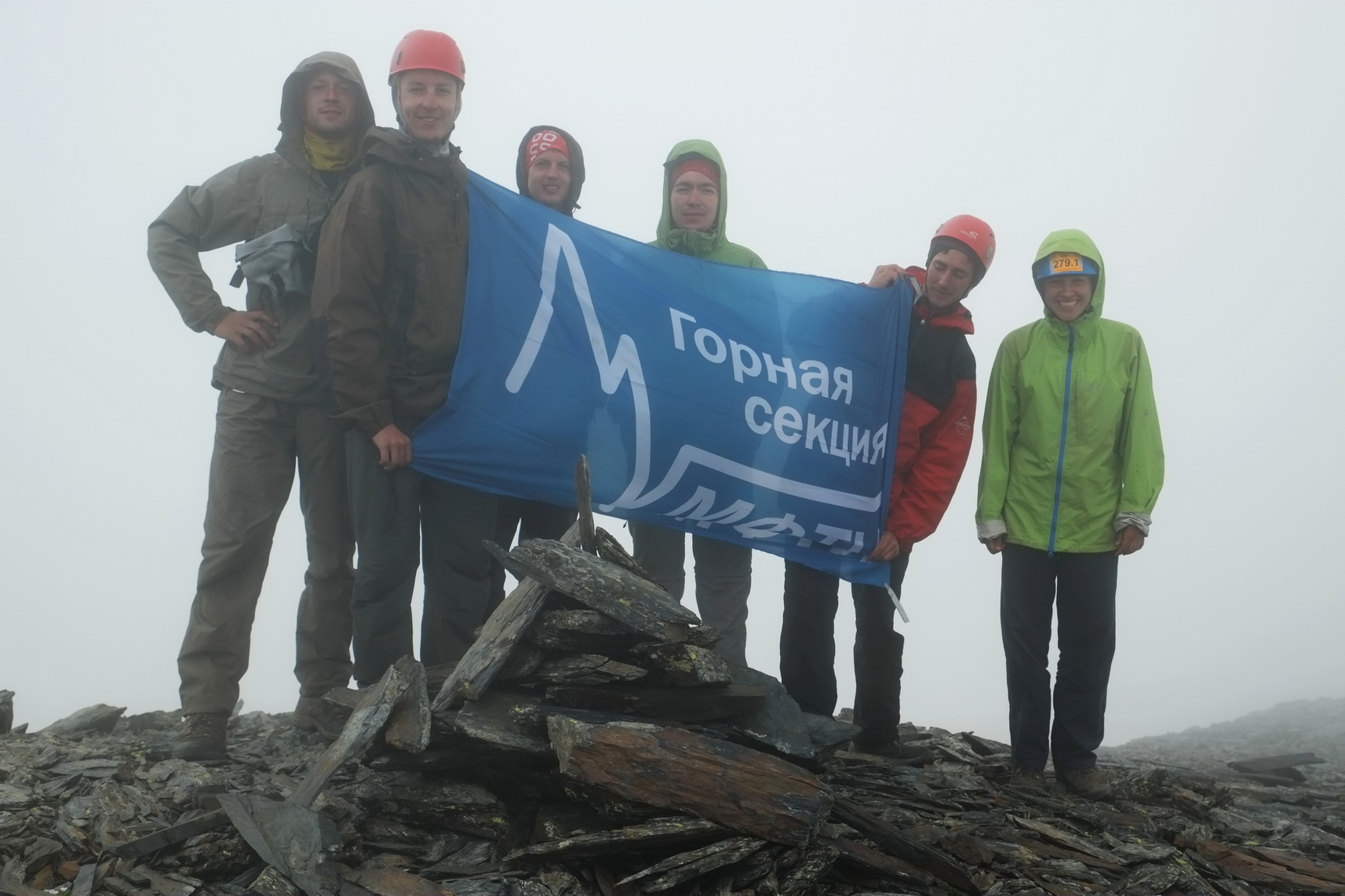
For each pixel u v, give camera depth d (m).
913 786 5.39
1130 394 5.70
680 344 5.55
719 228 6.04
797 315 5.86
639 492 5.45
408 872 3.91
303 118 5.38
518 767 4.13
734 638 5.84
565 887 3.76
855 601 6.23
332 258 4.84
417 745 3.94
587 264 5.43
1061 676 5.75
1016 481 5.82
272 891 3.63
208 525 5.19
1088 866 4.53
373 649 5.02
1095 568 5.68
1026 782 5.68
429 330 5.00
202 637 5.09
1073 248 5.64
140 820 4.16
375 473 4.95
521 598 4.33
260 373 5.18
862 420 5.90
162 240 5.23
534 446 5.18
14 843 3.93
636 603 4.15
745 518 5.69
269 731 5.88
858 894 4.04
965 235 5.83
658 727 4.01
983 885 4.24
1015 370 5.88
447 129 5.07
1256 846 5.14
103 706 5.87
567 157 5.68
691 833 3.85
